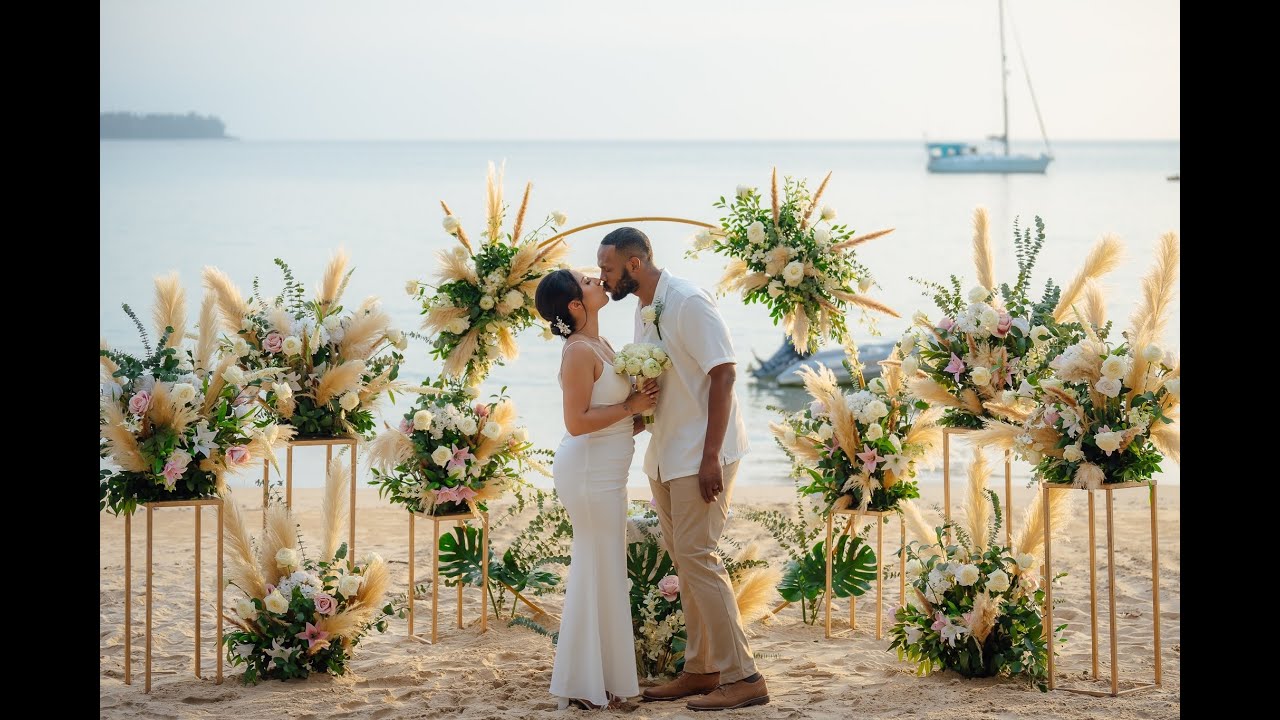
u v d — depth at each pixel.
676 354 4.37
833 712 4.19
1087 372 4.42
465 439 5.35
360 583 4.77
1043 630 4.65
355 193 65.38
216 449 4.61
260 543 4.84
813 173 116.06
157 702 4.38
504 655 5.05
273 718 4.21
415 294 5.64
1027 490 8.62
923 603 4.70
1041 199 59.28
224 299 5.57
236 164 138.25
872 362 13.58
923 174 109.69
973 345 5.19
